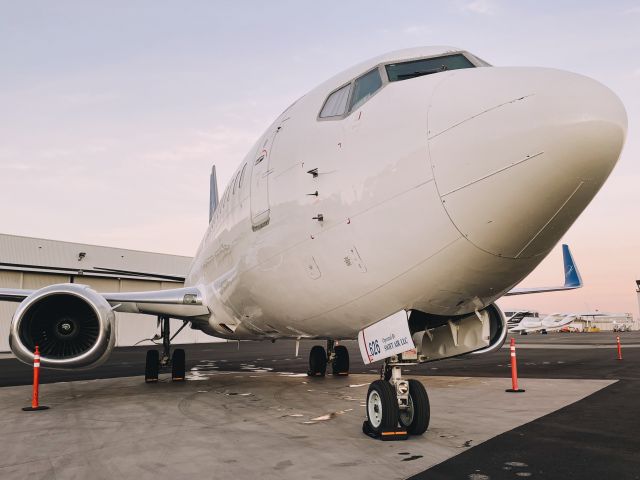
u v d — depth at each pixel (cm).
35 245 3819
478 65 584
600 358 1869
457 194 449
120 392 1055
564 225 454
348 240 537
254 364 1888
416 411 577
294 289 646
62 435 620
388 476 429
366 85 600
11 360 2494
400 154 492
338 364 1368
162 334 1301
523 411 759
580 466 459
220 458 496
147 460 494
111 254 4322
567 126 403
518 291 1422
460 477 425
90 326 889
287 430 629
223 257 920
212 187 2147
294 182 634
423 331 643
